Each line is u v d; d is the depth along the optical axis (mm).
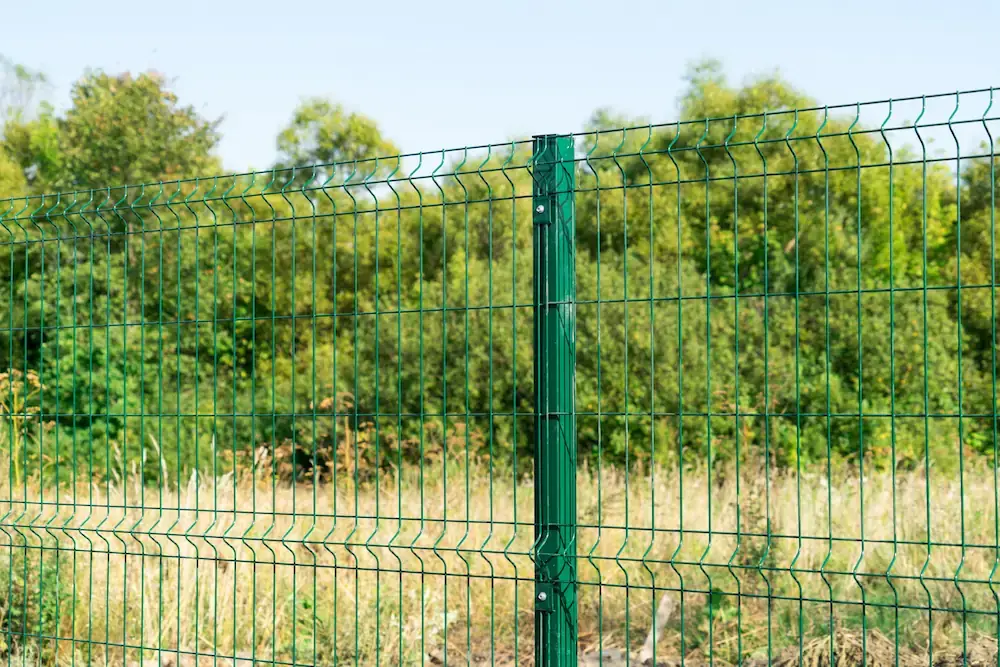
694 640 4742
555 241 3074
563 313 3061
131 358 11234
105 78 17219
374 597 5070
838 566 5281
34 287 11359
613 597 5238
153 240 11297
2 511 5855
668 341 11438
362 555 5832
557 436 3043
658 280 11883
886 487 6359
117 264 11258
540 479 3051
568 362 3062
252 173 3268
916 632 4535
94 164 16641
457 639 4875
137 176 16500
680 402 2766
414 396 12156
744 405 11039
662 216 13328
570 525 3004
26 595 4234
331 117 19578
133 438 10852
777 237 12805
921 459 9609
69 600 4742
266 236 13164
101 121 16688
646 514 6457
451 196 13938
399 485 3061
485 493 7691
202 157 17547
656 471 7957
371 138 19656
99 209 3609
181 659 4449
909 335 10914
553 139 3086
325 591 5172
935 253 12633
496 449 11625
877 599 4875
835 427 10883
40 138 17859
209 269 11328
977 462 8648
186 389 11641
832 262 12125
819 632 4617
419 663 4562
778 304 11602
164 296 11344
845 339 11188
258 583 5176
